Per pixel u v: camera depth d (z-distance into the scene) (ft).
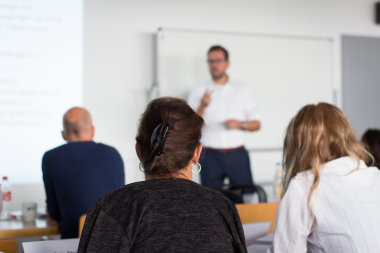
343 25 14.92
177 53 12.94
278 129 13.88
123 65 12.67
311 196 4.14
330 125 4.42
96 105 12.42
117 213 2.92
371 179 4.35
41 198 11.91
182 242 2.84
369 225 4.05
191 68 13.07
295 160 4.50
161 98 3.38
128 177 12.63
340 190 4.17
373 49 15.29
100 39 12.47
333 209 4.10
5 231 6.33
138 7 12.81
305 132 4.44
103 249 2.81
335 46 14.82
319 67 14.37
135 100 12.76
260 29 13.99
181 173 3.22
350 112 15.01
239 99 13.43
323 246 4.17
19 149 11.76
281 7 14.21
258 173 13.70
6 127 11.67
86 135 7.22
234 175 13.12
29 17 11.88
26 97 11.84
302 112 4.60
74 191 6.63
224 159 13.08
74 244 4.63
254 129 13.58
